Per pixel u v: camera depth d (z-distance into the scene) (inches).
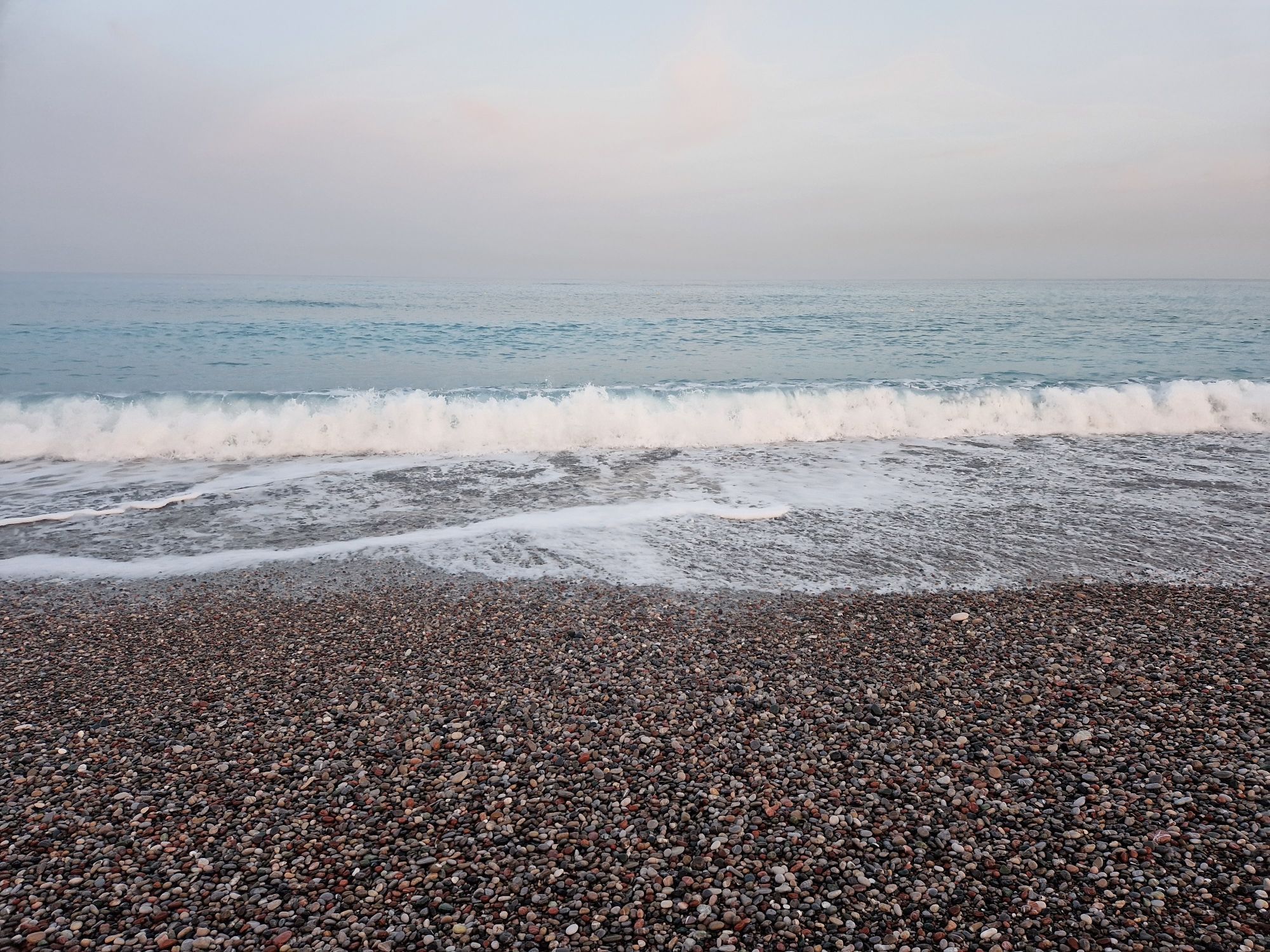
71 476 425.7
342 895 133.0
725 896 132.1
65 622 254.8
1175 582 282.7
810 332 1157.7
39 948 119.7
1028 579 286.4
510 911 129.3
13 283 3036.4
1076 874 135.3
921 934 123.2
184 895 132.5
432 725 189.6
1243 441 509.0
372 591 280.5
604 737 183.2
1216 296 2421.3
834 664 220.2
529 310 1612.9
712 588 280.7
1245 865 135.6
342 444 480.4
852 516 361.7
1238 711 189.3
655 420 514.6
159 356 837.2
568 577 292.8
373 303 1831.9
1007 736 180.9
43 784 164.7
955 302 1989.4
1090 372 758.5
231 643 238.5
